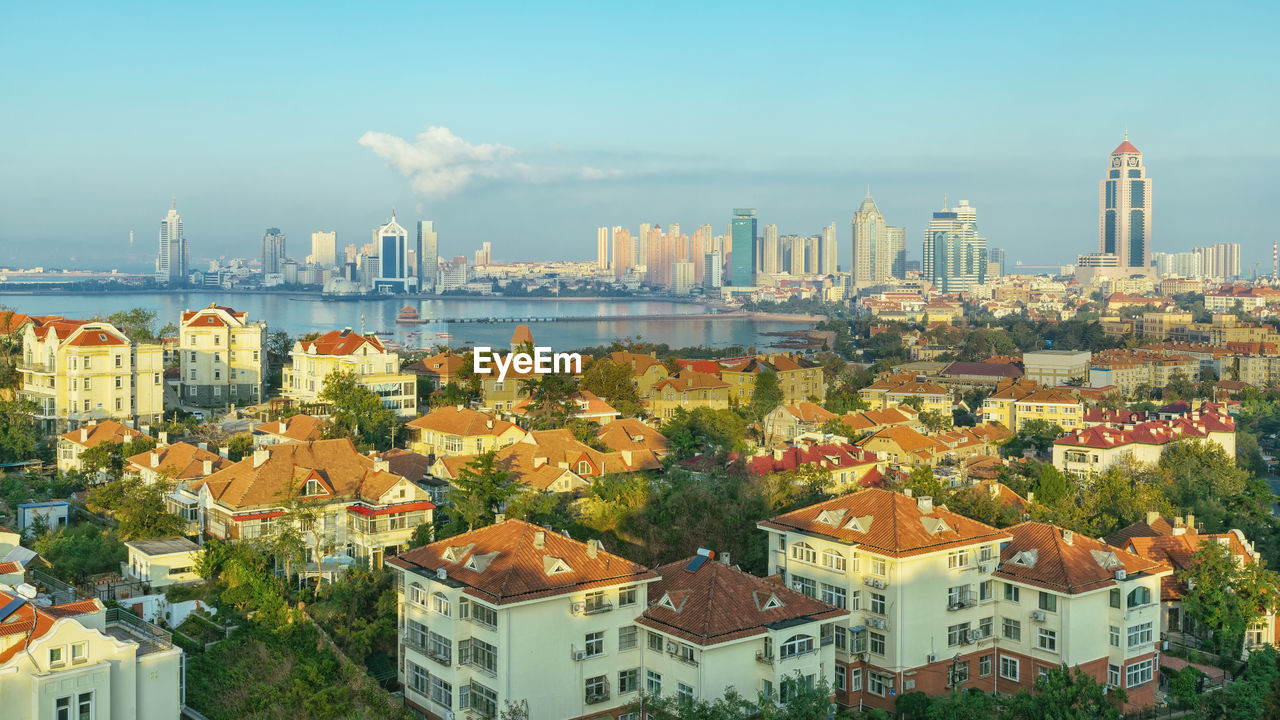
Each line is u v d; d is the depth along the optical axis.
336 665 80.38
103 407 166.25
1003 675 93.19
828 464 146.12
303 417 150.38
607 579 76.75
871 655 88.75
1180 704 91.00
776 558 98.06
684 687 75.12
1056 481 144.12
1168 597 106.88
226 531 103.19
